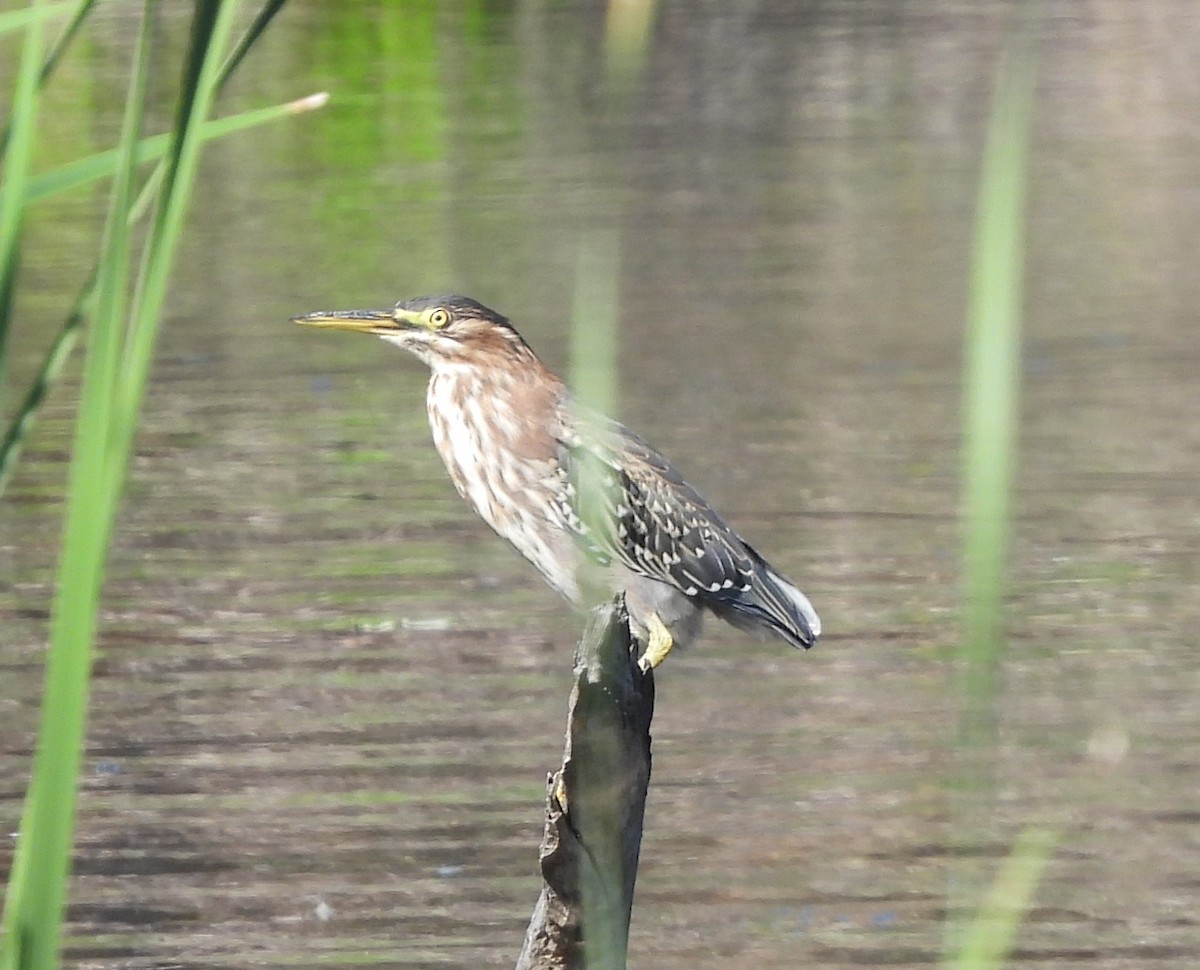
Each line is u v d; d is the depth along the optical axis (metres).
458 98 37.41
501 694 13.30
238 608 14.59
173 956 10.27
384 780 12.12
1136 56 41.38
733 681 13.66
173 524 16.22
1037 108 36.56
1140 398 19.53
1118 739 12.55
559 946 5.73
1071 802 11.84
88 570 3.69
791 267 25.45
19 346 21.25
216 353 21.25
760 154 32.94
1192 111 35.72
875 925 10.54
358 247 26.17
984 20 45.69
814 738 12.71
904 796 11.95
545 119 35.28
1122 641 13.98
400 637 14.11
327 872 11.11
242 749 12.52
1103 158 32.31
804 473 17.52
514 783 12.13
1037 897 10.88
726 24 46.19
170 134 3.66
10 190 3.87
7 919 4.12
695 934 10.53
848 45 43.12
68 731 3.73
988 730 3.18
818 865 11.19
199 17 3.60
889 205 28.95
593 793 5.57
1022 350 21.45
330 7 46.91
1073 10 47.34
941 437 18.44
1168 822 11.61
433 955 10.32
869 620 14.41
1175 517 16.27
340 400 19.72
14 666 13.69
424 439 18.50
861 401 19.64
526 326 21.78
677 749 12.64
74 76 36.69
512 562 15.61
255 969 10.12
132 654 13.79
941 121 35.25
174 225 3.67
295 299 23.41
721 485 17.25
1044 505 16.62
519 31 44.66
